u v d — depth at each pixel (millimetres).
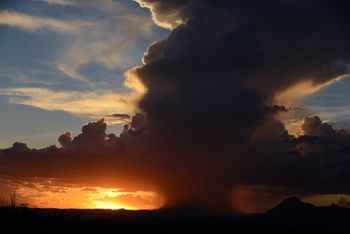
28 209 52000
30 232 47750
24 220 50406
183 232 80125
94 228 59375
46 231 49750
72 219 61562
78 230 54500
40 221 52281
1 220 48844
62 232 51531
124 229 65562
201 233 82562
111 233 59438
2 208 51156
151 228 75500
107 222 67000
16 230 47562
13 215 50344
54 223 53250
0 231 46000
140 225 77562
